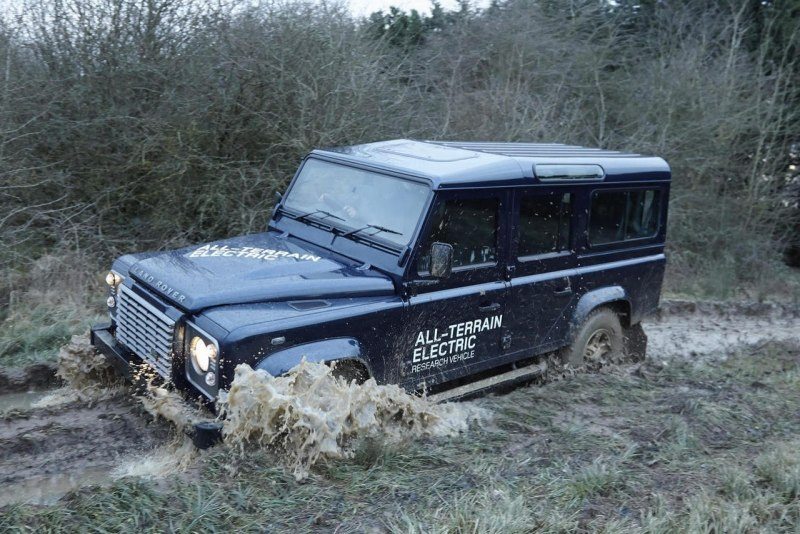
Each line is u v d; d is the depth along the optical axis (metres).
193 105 10.00
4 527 3.54
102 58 9.77
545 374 6.60
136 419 5.34
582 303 6.55
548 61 14.82
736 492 4.49
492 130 12.27
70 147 9.66
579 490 4.41
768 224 14.24
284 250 5.53
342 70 10.59
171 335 4.64
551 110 13.21
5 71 9.33
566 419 5.79
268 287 4.83
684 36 15.96
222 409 4.41
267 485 4.19
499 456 4.94
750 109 13.69
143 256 5.56
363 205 5.60
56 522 3.62
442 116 12.55
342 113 10.52
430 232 5.23
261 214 10.02
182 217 10.05
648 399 6.38
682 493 4.50
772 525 4.19
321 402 4.56
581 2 15.94
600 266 6.69
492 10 15.26
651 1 16.75
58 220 9.23
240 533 3.74
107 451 4.92
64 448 4.92
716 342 9.46
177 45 10.11
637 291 7.14
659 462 4.99
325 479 4.40
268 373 4.45
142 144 9.65
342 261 5.41
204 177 10.18
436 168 5.46
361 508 4.09
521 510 4.08
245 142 10.41
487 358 5.89
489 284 5.72
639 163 6.95
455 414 5.61
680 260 12.80
